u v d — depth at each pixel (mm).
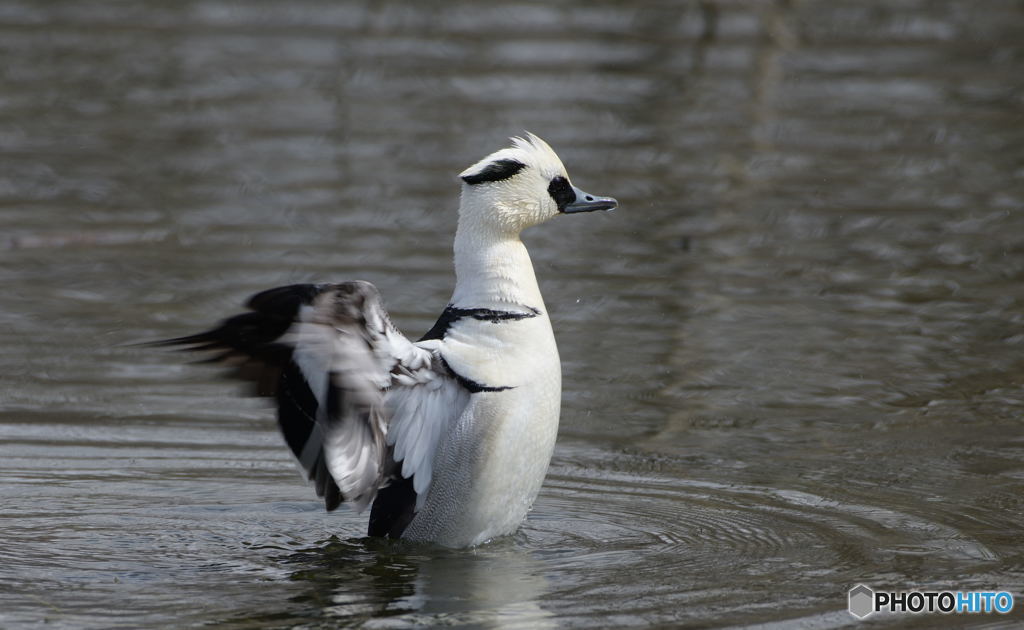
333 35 26453
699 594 8453
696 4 27266
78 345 13953
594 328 14750
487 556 9227
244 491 10664
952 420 12305
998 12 28094
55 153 20625
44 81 23984
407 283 15695
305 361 8516
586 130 21953
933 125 22547
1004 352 14133
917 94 24062
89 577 8805
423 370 8961
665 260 16969
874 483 10766
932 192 19531
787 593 8469
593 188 19438
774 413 12516
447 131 21828
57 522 9852
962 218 18500
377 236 17422
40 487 10578
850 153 21234
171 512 10141
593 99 23453
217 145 21141
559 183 9727
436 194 19188
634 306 15406
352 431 8758
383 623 8039
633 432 12031
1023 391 13047
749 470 11102
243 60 25156
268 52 25562
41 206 18453
